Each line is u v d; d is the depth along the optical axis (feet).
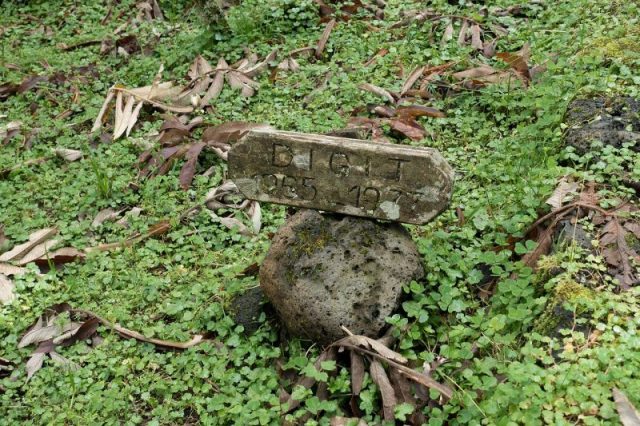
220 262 7.24
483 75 8.82
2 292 6.99
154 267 7.31
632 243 6.17
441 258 6.31
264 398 5.68
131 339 6.51
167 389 6.08
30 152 8.79
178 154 8.40
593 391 5.11
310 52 9.97
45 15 12.21
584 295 5.73
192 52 10.21
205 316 6.55
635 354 5.28
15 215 7.94
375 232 6.04
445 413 5.32
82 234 7.68
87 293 6.95
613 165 6.81
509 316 5.70
